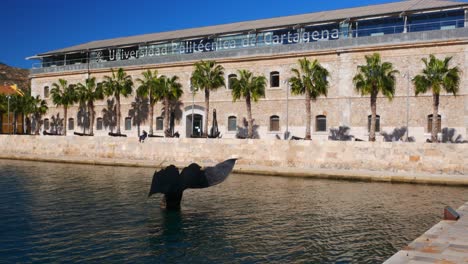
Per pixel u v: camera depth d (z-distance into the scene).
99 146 45.94
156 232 16.75
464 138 39.28
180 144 41.69
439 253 11.31
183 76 53.34
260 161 38.03
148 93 52.28
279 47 47.47
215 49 53.88
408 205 22.06
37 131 65.44
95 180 31.19
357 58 43.66
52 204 22.11
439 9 41.25
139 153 43.75
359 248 14.73
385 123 42.44
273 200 23.48
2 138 52.75
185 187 20.64
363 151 34.38
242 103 49.31
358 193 25.91
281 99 47.19
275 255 14.02
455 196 24.88
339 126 44.34
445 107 40.06
